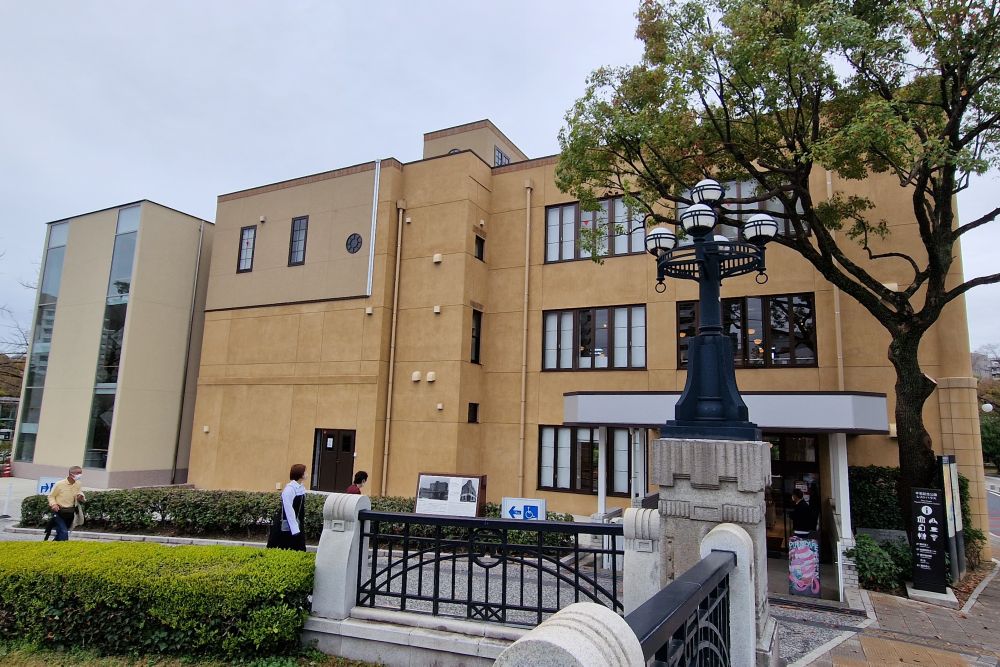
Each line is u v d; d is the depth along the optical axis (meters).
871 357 11.19
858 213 11.62
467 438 14.34
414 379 14.61
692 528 4.34
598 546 10.41
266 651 5.27
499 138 19.75
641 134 8.86
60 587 5.73
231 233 18.31
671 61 8.73
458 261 14.66
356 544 5.67
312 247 16.62
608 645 1.56
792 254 12.06
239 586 5.29
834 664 5.80
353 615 5.50
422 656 5.06
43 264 21.53
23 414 20.59
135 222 18.94
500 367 14.96
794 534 8.65
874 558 8.77
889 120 7.18
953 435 10.55
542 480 14.04
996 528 19.05
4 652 5.58
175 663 5.27
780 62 7.94
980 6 7.61
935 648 6.31
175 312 19.34
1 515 14.27
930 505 8.54
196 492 12.37
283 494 7.31
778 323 12.05
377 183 15.84
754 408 9.36
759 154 9.60
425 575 8.51
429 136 19.83
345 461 14.89
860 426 8.89
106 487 17.28
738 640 3.67
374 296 15.32
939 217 9.21
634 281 13.66
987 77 7.89
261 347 16.98
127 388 17.92
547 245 15.01
